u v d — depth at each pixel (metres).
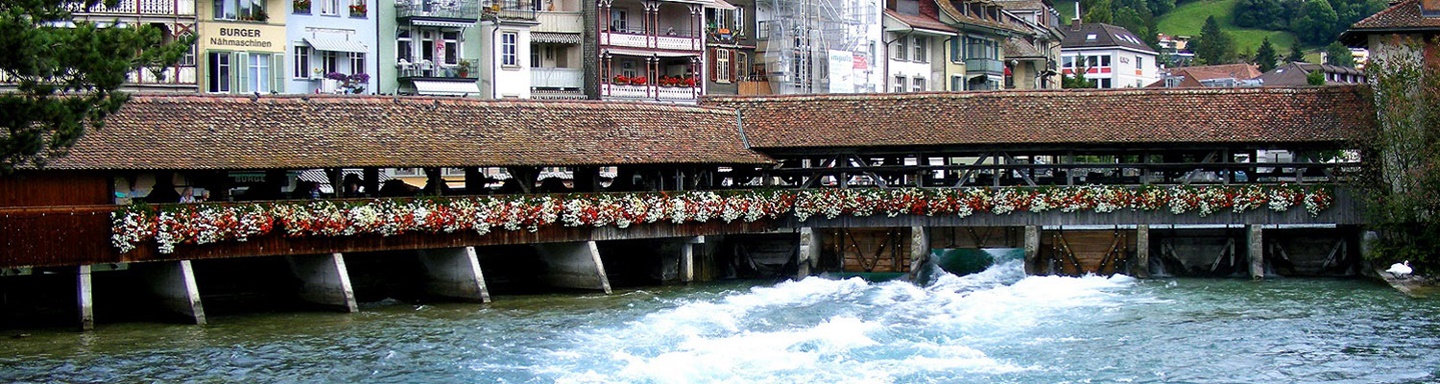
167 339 34.00
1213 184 45.66
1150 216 45.78
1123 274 46.06
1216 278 45.28
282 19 55.03
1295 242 45.97
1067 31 129.12
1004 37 90.62
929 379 28.61
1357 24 45.34
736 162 46.34
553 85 64.94
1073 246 46.72
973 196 46.19
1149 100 46.84
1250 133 45.28
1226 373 29.67
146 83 51.19
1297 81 125.31
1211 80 129.88
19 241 33.72
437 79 59.41
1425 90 43.53
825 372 29.05
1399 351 31.98
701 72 70.06
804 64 75.06
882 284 44.44
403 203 39.31
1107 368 30.05
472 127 42.22
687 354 30.94
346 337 34.31
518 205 41.38
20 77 28.88
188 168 36.03
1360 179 44.56
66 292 37.03
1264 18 177.50
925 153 47.72
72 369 30.45
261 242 37.19
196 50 52.50
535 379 29.02
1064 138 45.84
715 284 45.84
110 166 34.88
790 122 48.19
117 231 34.94
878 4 79.31
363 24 58.03
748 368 29.44
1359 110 45.22
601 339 33.50
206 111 38.06
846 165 50.62
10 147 28.77
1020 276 46.19
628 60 68.50
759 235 48.16
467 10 60.25
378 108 41.09
